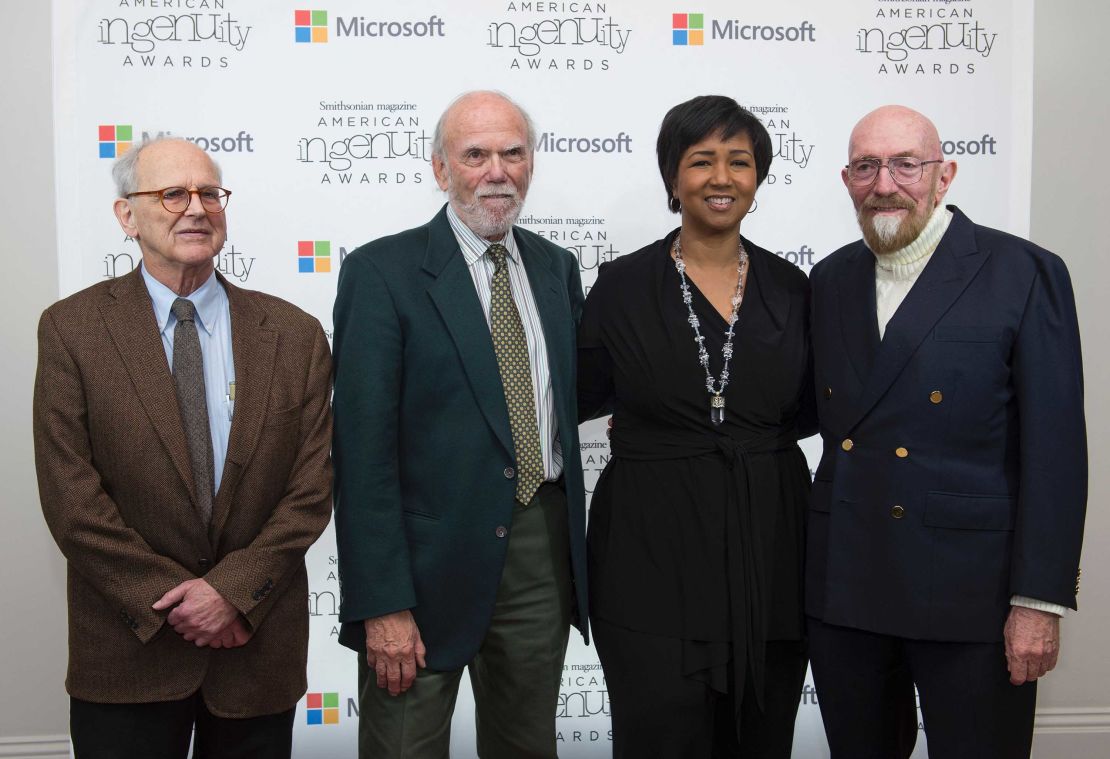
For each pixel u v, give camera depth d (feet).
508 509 6.07
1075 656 9.91
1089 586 9.87
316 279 8.82
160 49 8.55
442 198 8.87
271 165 8.71
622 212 8.98
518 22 8.80
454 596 6.09
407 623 6.02
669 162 6.35
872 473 5.90
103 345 5.64
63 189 8.52
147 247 5.83
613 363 6.51
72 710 5.81
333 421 6.15
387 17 8.72
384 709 6.24
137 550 5.50
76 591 5.70
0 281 9.04
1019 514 5.61
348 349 6.01
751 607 6.04
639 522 6.26
